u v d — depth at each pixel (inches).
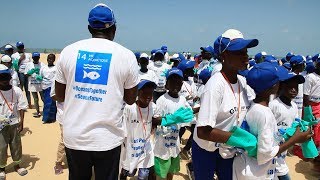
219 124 114.3
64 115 106.8
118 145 107.3
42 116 409.4
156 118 179.3
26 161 253.0
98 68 103.0
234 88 114.6
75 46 106.7
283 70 159.3
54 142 304.0
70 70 104.9
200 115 109.5
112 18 108.8
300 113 258.1
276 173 151.3
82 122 102.3
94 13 107.3
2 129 215.5
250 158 114.3
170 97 196.2
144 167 175.0
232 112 112.3
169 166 185.2
